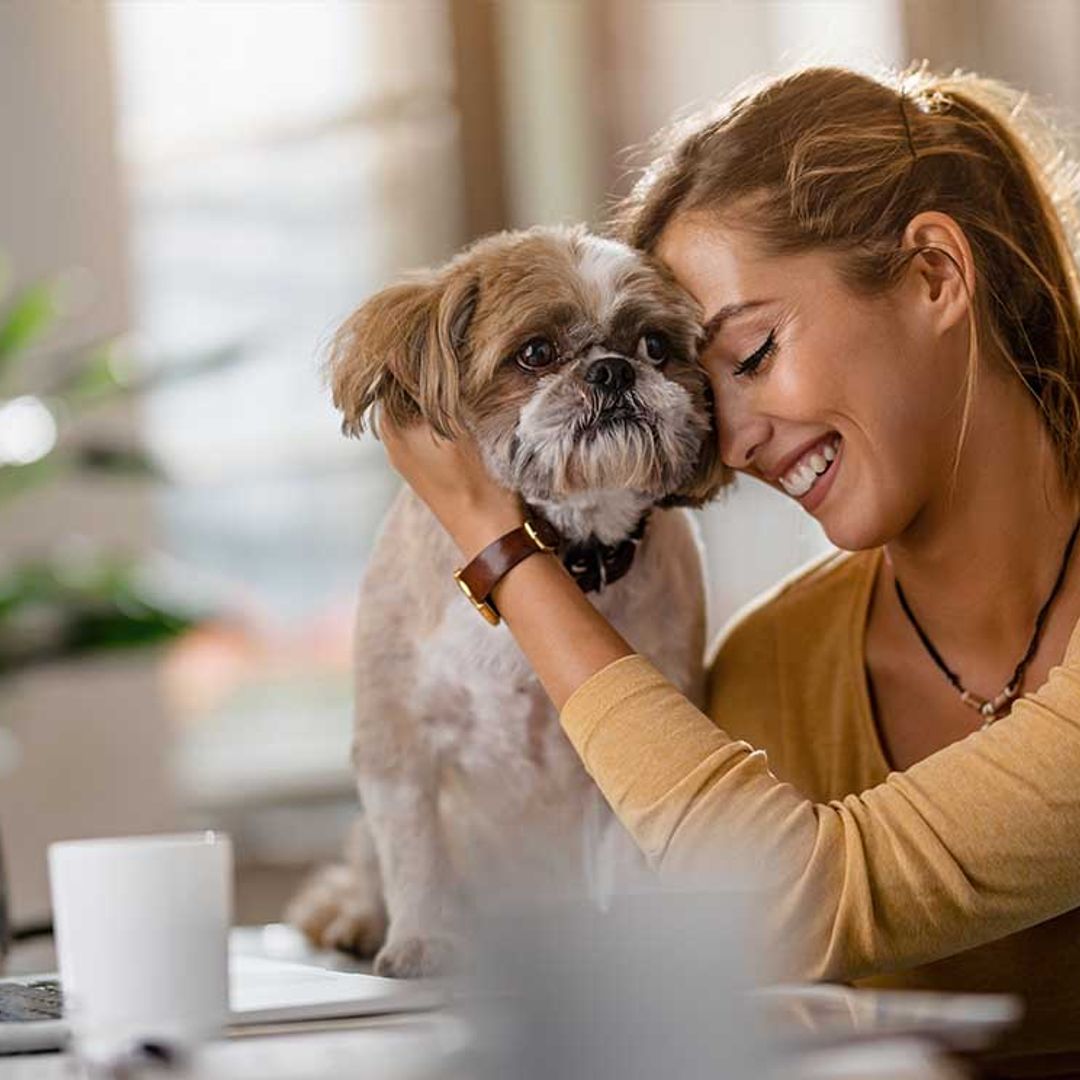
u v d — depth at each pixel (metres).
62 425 5.18
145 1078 1.31
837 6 6.21
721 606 5.84
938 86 2.32
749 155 2.17
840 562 2.48
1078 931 2.09
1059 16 5.95
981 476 2.15
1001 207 2.21
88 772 5.98
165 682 6.07
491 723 2.48
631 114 6.25
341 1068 1.22
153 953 1.55
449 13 6.28
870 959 1.77
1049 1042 2.11
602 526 2.43
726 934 1.04
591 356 2.34
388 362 2.32
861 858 1.76
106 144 6.12
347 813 6.19
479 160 6.29
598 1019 1.02
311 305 6.30
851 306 2.05
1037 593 2.20
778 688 2.39
